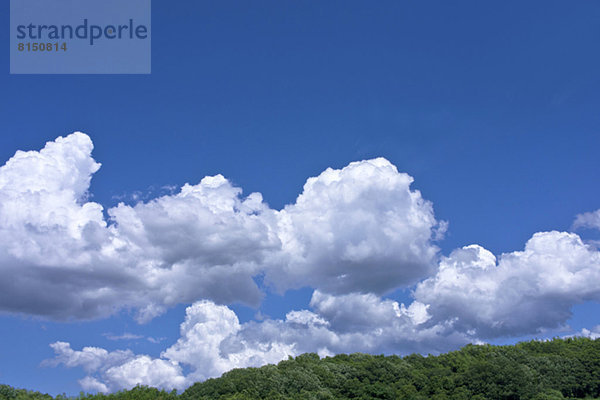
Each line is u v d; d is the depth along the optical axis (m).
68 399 142.75
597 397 149.62
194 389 149.88
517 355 168.25
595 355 160.00
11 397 137.75
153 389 150.62
